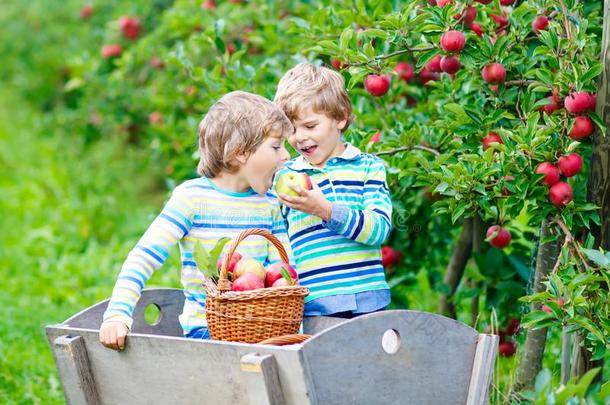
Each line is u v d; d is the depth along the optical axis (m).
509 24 4.38
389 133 4.77
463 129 4.22
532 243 5.16
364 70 4.29
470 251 5.18
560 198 3.92
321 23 5.09
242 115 3.54
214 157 3.59
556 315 3.77
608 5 3.96
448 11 3.99
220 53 5.55
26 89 14.99
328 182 3.83
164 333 4.08
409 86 5.23
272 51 5.98
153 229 3.55
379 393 3.11
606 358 4.52
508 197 4.02
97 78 9.77
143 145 10.59
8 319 6.96
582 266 4.03
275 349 2.95
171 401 3.34
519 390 4.42
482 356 3.33
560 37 4.05
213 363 3.14
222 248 3.38
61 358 3.60
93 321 3.81
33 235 9.48
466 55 4.08
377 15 4.89
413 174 4.39
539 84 4.08
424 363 3.23
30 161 12.34
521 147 3.90
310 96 3.77
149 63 8.64
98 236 9.72
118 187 11.06
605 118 3.96
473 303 5.22
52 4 15.03
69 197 10.72
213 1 7.23
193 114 7.36
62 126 12.91
